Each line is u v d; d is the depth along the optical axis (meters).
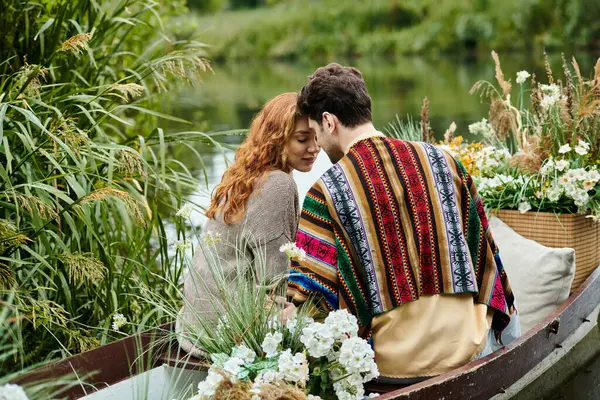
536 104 4.68
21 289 3.94
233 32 32.97
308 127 3.41
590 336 4.20
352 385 2.79
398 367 2.97
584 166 4.33
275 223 3.31
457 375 2.93
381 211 2.92
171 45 5.25
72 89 4.18
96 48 4.71
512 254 3.98
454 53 28.47
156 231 4.68
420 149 3.02
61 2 4.62
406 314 2.95
